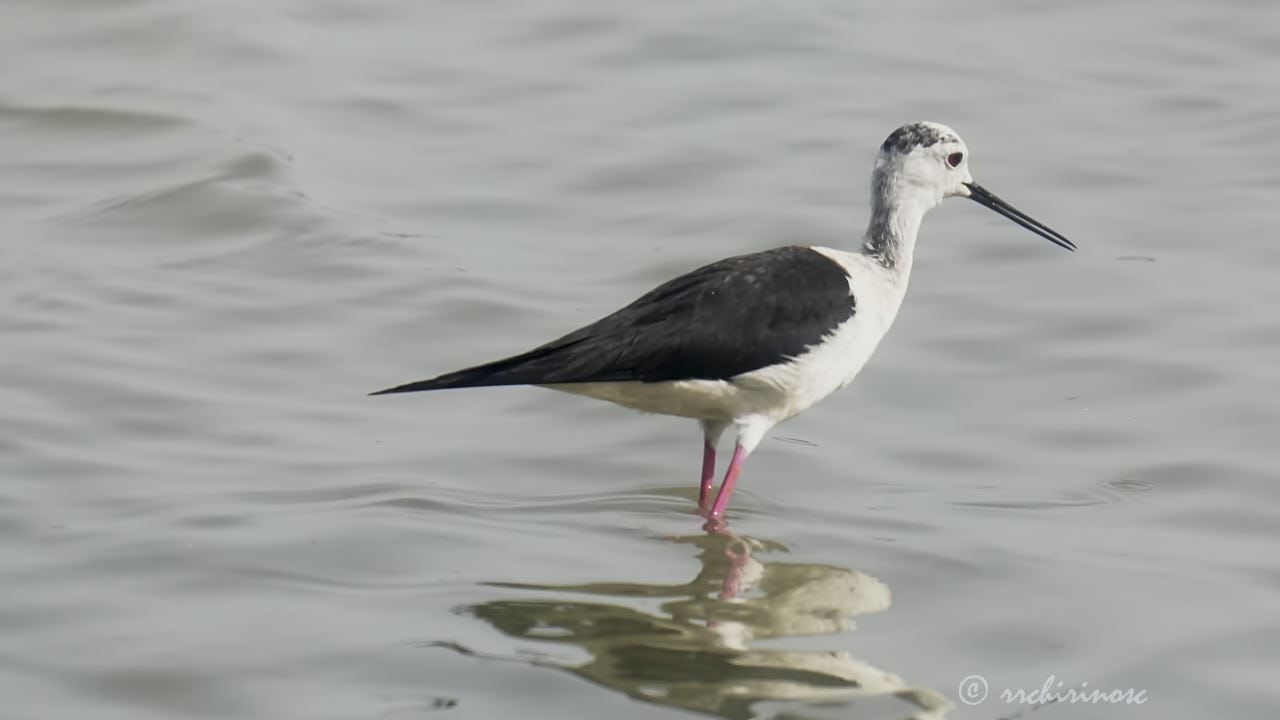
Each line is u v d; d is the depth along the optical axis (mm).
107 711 9008
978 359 14711
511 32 22500
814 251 11953
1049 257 16719
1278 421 13312
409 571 10781
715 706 9133
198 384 13977
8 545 10945
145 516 11461
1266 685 9555
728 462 12961
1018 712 9203
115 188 18141
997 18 22922
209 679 9336
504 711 9031
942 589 10750
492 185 18453
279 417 13469
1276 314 15250
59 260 16453
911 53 21766
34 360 14180
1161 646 9984
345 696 9180
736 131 19641
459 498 12055
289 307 15617
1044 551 11328
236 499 11852
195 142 19109
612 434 13477
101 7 22500
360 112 20203
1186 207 17641
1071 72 21219
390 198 18078
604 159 19000
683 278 11664
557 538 11438
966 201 18203
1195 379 14102
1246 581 10883
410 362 14672
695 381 11375
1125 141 19281
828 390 11914
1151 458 12836
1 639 9727
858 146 19172
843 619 10305
